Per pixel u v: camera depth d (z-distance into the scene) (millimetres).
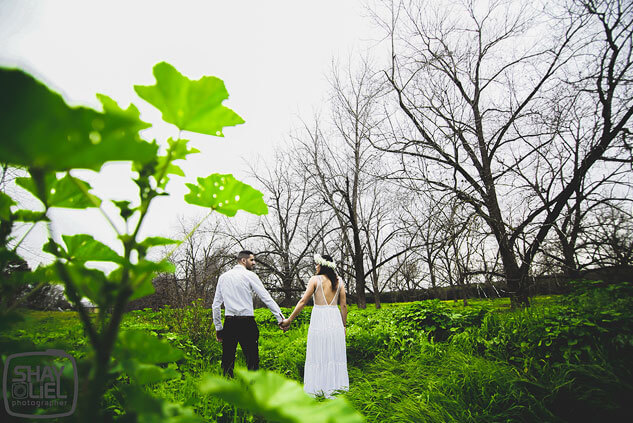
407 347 4160
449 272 7363
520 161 6977
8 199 451
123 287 371
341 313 3646
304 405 269
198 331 5219
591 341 2988
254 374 304
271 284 19875
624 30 5414
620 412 2148
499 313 5195
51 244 452
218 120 421
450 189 6914
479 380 2727
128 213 396
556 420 2203
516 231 6340
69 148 238
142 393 354
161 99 397
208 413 2010
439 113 7906
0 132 217
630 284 4824
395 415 2387
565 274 6336
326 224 18828
